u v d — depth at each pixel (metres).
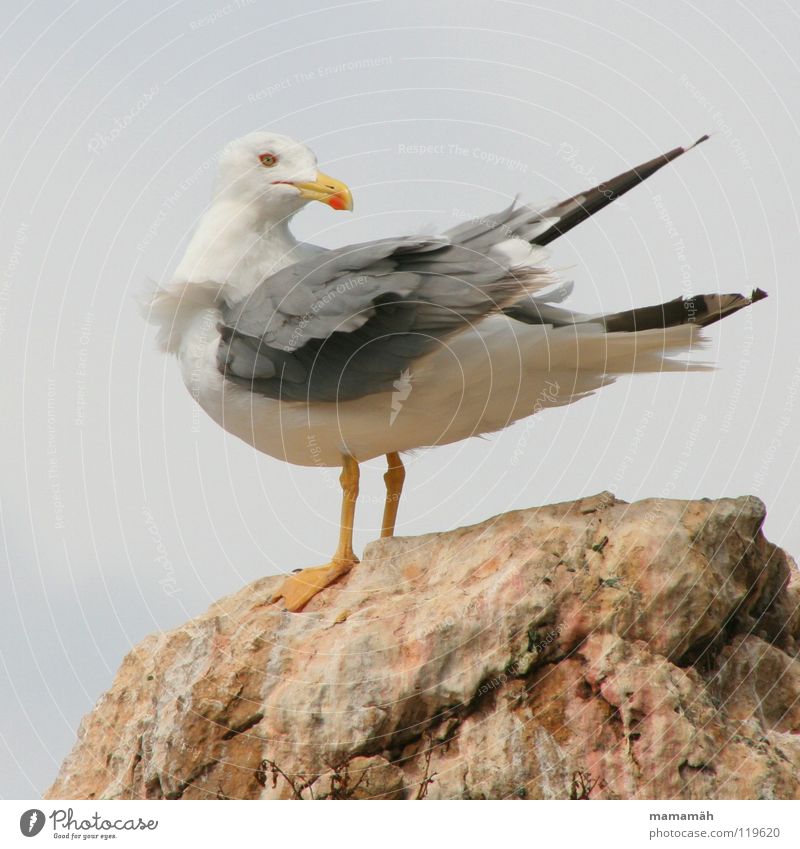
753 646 9.45
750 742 8.83
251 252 11.45
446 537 10.23
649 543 9.35
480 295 10.10
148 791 9.20
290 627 9.76
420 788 8.75
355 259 10.55
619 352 10.26
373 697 9.01
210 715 9.18
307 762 8.91
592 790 8.58
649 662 8.98
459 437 11.16
